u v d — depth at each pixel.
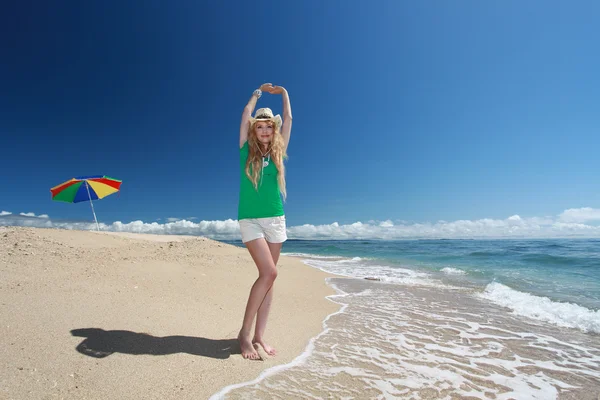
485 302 4.96
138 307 3.35
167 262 6.22
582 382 2.38
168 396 1.92
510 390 2.24
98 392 1.88
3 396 1.72
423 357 2.77
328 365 2.53
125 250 7.83
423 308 4.57
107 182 12.62
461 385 2.29
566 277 7.28
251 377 2.24
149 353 2.42
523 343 3.17
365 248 20.61
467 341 3.21
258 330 2.77
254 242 2.66
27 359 2.11
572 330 3.59
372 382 2.27
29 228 9.34
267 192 2.74
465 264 10.30
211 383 2.12
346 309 4.47
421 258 12.66
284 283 6.35
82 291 3.57
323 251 18.80
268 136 2.83
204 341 2.78
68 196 12.05
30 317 2.73
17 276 3.91
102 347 2.40
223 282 5.23
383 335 3.34
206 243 11.55
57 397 1.78
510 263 10.05
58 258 5.32
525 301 4.95
